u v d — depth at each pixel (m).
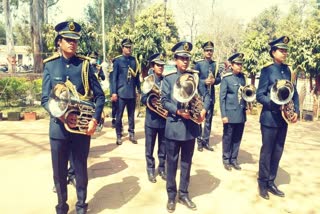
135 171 5.23
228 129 5.41
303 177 5.15
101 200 4.16
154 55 4.80
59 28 3.33
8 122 8.86
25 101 11.66
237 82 5.41
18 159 5.64
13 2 35.44
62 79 3.38
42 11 28.11
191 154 4.00
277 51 4.27
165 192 4.46
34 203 4.04
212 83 6.17
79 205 3.69
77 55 3.52
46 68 3.42
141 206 4.03
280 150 4.42
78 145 3.52
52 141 3.41
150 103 4.72
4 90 11.25
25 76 16.48
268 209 4.04
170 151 3.92
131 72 6.59
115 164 5.54
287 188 4.71
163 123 4.81
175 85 3.65
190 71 3.96
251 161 5.93
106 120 9.29
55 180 3.53
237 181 4.94
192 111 3.82
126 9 39.62
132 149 6.45
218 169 5.45
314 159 6.07
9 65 25.97
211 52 6.21
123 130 7.95
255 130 8.49
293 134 8.04
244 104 5.38
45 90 3.39
